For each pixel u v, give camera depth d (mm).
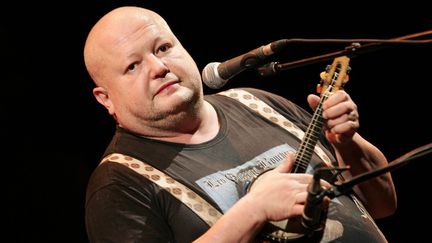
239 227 4352
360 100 9344
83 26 8391
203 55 8961
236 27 8898
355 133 5145
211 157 5074
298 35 8922
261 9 8875
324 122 4805
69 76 8461
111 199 4863
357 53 4387
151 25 5207
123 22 5203
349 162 5160
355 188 5336
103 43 5191
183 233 4770
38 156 8258
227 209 4812
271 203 4336
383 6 8703
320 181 3979
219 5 8828
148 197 4871
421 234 9125
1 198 8047
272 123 5348
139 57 5113
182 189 4883
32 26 8273
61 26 8352
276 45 4566
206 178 4941
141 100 5090
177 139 5230
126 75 5137
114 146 5281
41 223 8141
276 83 9117
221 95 5613
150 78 5070
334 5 8805
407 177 9219
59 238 8164
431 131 9102
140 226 4766
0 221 7988
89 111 8555
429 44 4242
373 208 5445
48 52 8359
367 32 8805
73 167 8398
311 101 4895
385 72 9156
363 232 4910
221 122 5297
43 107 8375
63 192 8297
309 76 8984
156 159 5082
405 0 8641
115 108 5320
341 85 4828
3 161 8117
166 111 5066
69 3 8305
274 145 5184
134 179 4934
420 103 9078
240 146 5145
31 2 8227
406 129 9195
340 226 4836
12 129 8211
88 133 8555
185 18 8805
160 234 4801
